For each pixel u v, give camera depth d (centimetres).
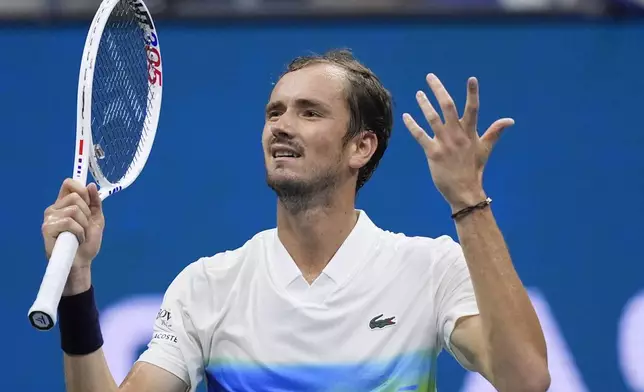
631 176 2423
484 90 2461
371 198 2392
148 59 1650
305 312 1465
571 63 2473
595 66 2472
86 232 1369
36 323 1275
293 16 2484
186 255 2373
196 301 1502
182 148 2412
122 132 1602
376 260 1495
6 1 2706
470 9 2497
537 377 1330
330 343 1455
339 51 1603
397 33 2478
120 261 2359
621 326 2347
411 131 1366
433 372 1484
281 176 1462
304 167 1466
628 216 2402
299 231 1496
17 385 2347
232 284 1502
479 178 1364
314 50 2469
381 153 1583
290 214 1494
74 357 1385
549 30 2484
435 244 1508
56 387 2352
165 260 2369
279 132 1470
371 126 1542
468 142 1354
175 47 2456
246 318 1477
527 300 1348
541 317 2348
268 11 2491
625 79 2466
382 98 1557
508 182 2417
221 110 2436
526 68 2470
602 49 2477
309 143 1469
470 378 2314
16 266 2388
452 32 2481
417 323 1467
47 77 2469
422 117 2439
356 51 2473
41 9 2573
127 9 1589
